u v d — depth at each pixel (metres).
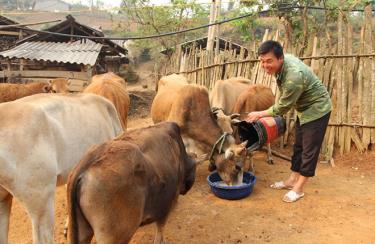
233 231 4.39
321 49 6.91
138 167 2.73
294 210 4.89
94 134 3.92
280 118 5.39
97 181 2.53
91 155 2.70
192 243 4.13
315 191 5.45
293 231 4.39
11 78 13.12
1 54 12.70
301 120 4.91
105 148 2.75
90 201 2.53
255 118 4.91
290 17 8.45
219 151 5.10
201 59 9.34
